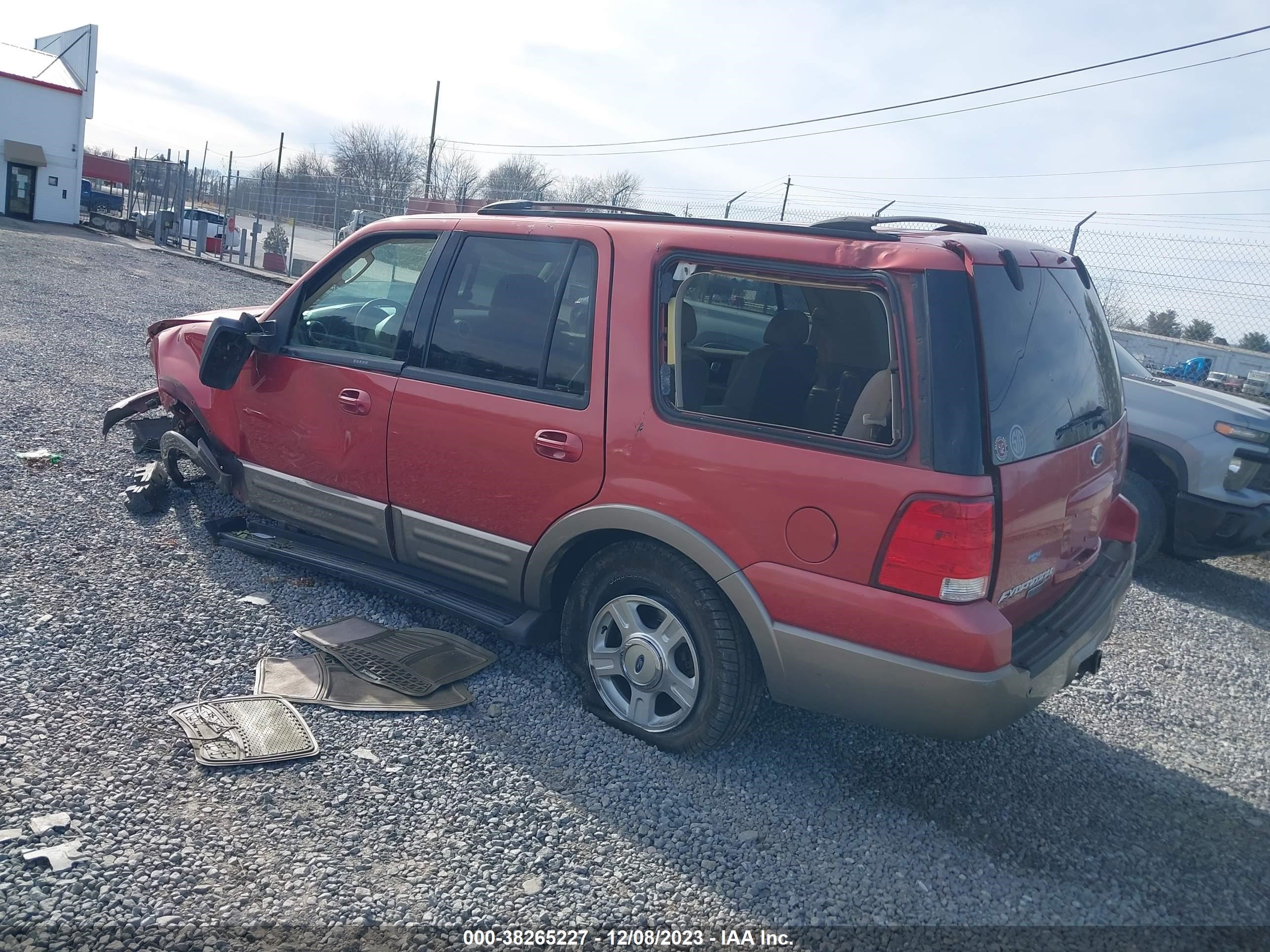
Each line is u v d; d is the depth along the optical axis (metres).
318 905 2.53
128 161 47.16
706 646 3.35
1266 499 6.50
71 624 3.88
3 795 2.77
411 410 4.03
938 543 2.86
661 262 3.46
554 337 3.71
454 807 3.05
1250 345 11.27
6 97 36.84
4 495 5.26
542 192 20.06
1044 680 3.12
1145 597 6.53
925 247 3.01
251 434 4.71
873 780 3.58
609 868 2.85
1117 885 3.07
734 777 3.45
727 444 3.24
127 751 3.09
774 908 2.76
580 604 3.75
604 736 3.59
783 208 12.91
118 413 5.83
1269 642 5.87
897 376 2.96
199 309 15.76
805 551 3.09
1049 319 3.43
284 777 3.07
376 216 22.67
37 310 12.54
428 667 3.91
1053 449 3.26
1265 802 3.75
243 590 4.45
